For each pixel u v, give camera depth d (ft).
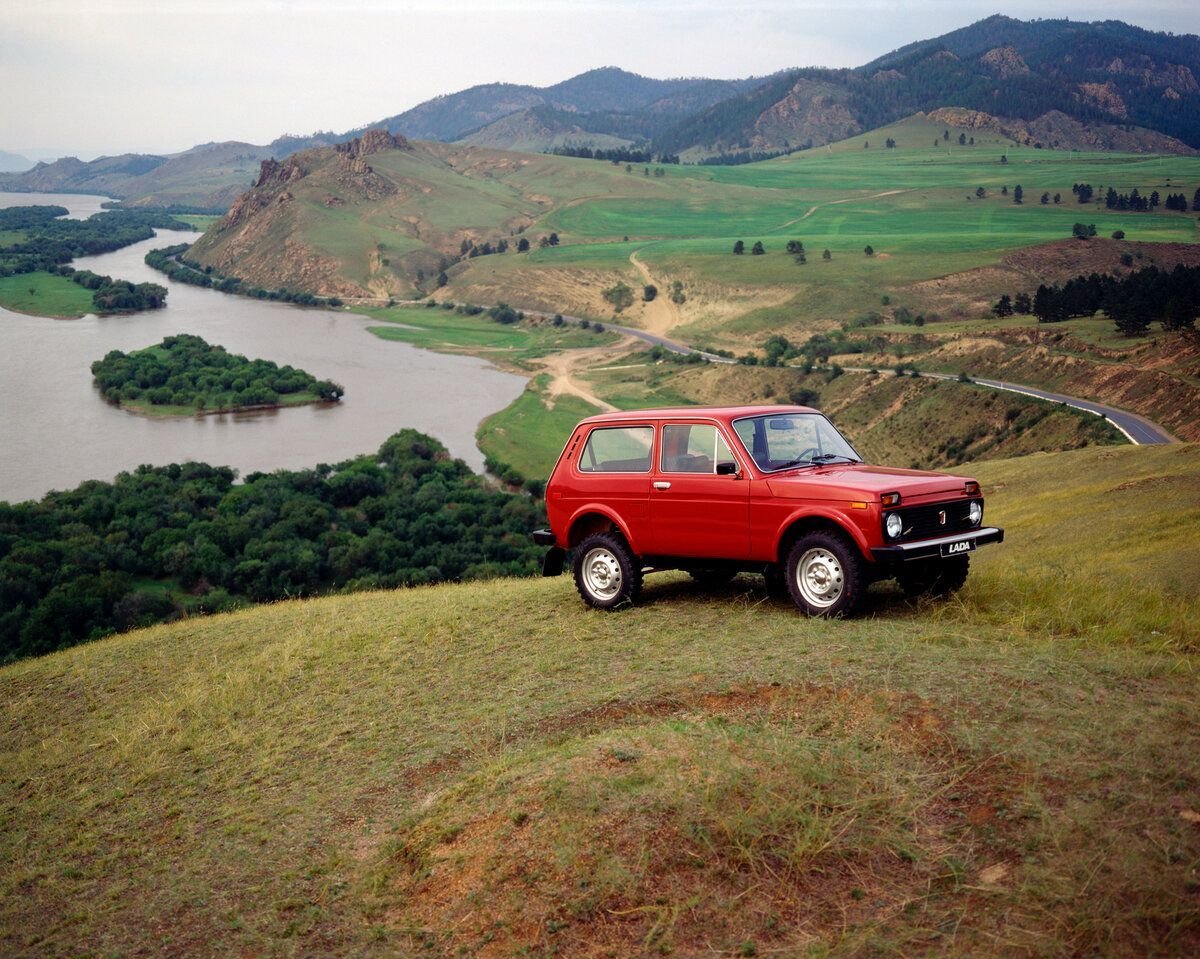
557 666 26.11
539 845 15.55
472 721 23.57
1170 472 120.26
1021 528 108.68
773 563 27.27
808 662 21.62
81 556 235.20
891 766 15.97
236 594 232.94
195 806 23.32
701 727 18.54
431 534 265.95
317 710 28.17
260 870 18.95
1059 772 14.97
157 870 20.27
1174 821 13.24
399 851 17.52
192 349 649.20
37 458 426.92
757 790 15.31
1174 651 21.29
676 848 14.56
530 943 13.76
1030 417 390.01
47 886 20.94
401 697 27.40
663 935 13.15
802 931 12.77
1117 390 400.67
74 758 29.60
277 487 314.96
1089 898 12.12
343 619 41.47
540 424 495.00
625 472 30.12
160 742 28.66
